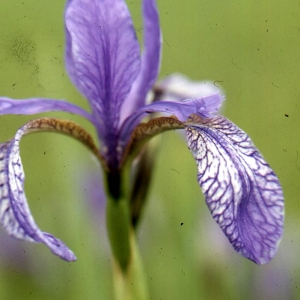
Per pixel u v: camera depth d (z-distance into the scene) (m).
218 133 0.44
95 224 0.50
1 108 0.44
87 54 0.44
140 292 0.45
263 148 0.52
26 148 0.51
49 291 0.51
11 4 0.49
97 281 0.50
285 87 0.52
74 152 0.51
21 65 0.50
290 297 0.51
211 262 0.50
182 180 0.51
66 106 0.45
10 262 0.51
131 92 0.46
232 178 0.43
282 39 0.52
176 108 0.44
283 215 0.43
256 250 0.43
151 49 0.45
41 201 0.51
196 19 0.52
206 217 0.51
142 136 0.45
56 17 0.50
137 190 0.46
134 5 0.49
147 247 0.50
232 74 0.52
